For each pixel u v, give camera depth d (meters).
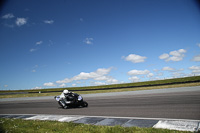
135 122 5.65
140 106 8.96
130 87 30.14
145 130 4.46
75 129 5.08
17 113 10.01
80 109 9.59
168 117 5.99
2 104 17.19
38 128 5.50
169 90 17.77
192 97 10.72
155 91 18.20
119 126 5.04
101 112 8.05
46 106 12.53
